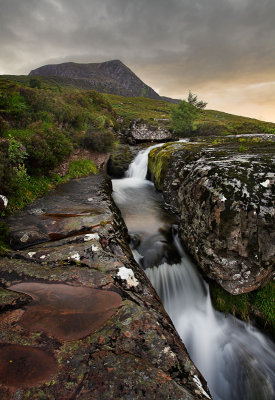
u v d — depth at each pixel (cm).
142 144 2694
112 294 301
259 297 476
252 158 594
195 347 469
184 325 503
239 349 462
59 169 989
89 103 2311
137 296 324
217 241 467
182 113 3112
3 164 595
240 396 426
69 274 335
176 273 584
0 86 1174
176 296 552
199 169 591
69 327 239
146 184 1330
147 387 183
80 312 263
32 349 209
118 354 213
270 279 482
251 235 442
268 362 438
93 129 1461
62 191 830
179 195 714
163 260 606
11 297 281
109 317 258
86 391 176
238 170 507
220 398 419
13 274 329
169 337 260
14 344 213
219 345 475
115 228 536
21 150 727
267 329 457
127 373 193
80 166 1184
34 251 392
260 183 465
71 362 199
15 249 418
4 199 554
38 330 232
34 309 263
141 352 221
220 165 552
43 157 800
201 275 561
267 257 443
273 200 444
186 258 617
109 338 230
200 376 229
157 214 865
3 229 436
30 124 995
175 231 735
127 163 1742
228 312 497
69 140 1159
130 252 498
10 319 245
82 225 509
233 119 5462
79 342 221
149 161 1414
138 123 2906
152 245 648
